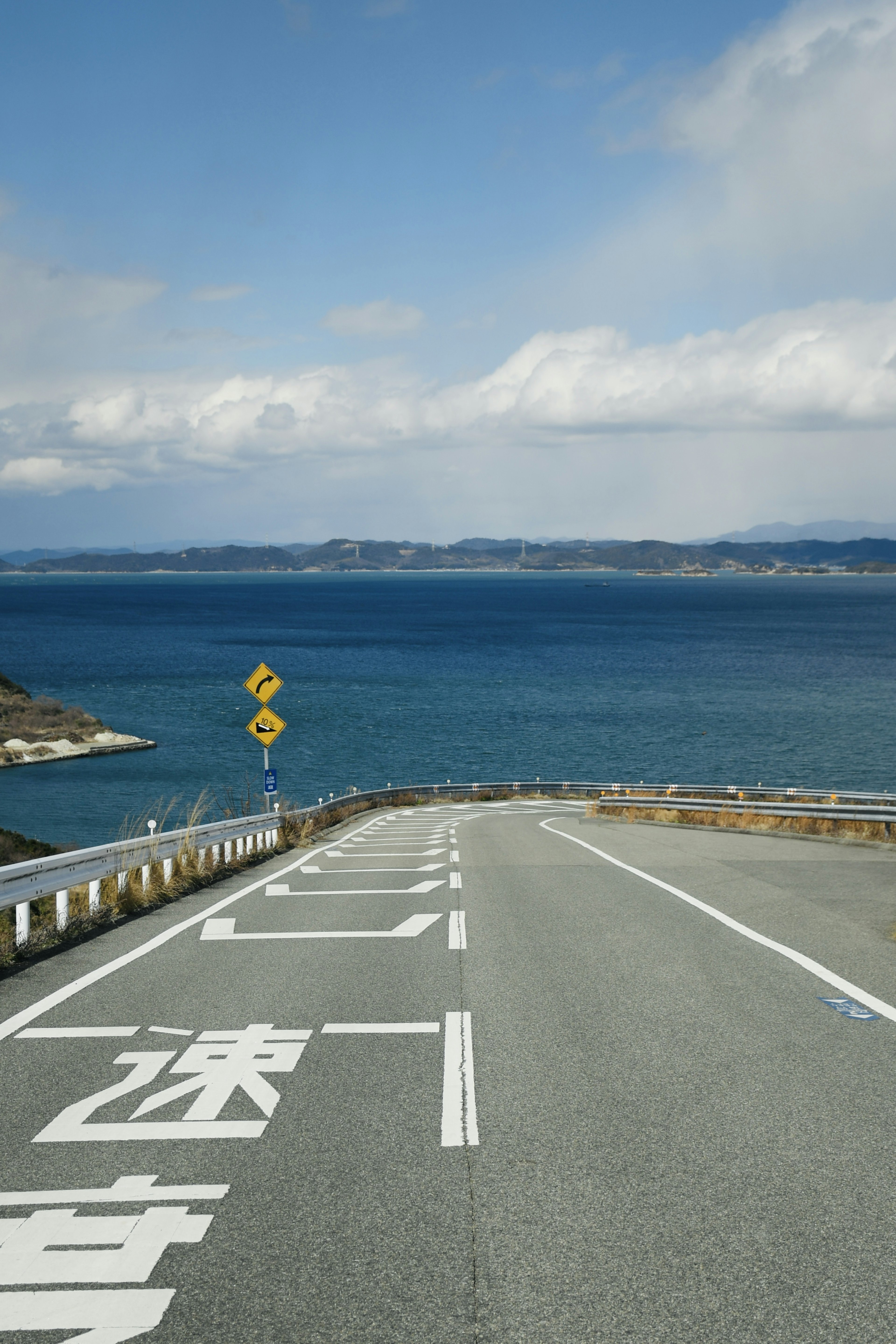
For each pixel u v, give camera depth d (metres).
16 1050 5.87
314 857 18.28
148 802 48.69
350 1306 3.20
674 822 27.84
